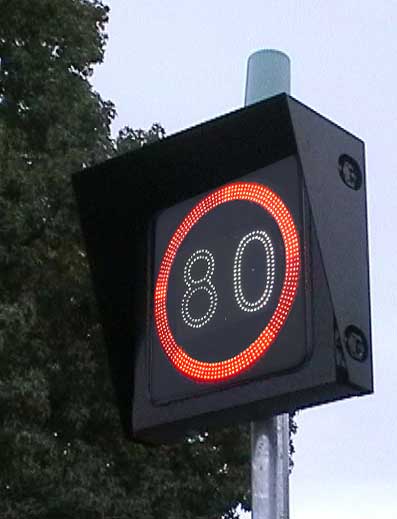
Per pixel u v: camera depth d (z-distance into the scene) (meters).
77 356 20.14
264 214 5.13
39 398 18.61
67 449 19.44
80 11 23.53
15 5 22.64
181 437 5.44
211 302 5.20
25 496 19.03
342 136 5.05
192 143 5.52
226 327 5.06
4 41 22.56
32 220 20.11
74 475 19.09
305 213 4.94
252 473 4.93
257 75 5.79
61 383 19.97
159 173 5.76
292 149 5.16
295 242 4.90
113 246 5.93
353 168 5.04
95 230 5.95
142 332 5.58
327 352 4.60
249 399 4.82
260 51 5.84
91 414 20.02
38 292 20.16
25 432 18.42
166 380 5.29
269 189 5.16
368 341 4.68
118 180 5.89
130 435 5.50
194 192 5.62
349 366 4.53
